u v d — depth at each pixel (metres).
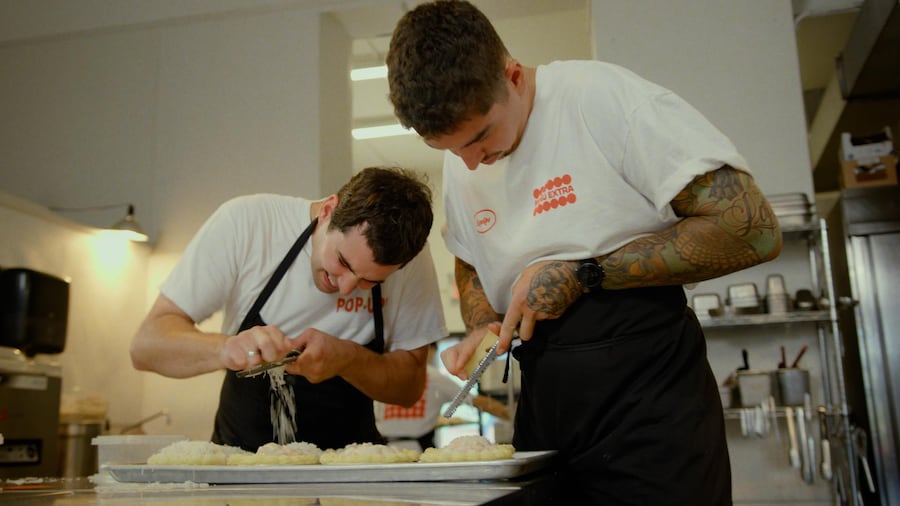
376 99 6.46
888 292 4.00
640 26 3.96
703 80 3.85
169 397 4.25
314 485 1.21
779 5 3.87
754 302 3.36
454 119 1.26
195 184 4.45
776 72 3.80
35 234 3.54
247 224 1.94
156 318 1.87
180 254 4.39
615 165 1.38
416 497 0.95
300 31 4.50
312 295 1.95
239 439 1.98
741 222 1.26
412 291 2.10
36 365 3.03
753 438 3.40
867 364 3.99
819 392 3.45
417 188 1.78
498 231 1.54
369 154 7.73
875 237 4.06
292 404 1.95
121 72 4.66
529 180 1.46
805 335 3.50
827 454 3.10
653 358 1.38
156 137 4.55
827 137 5.21
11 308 3.18
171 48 4.63
